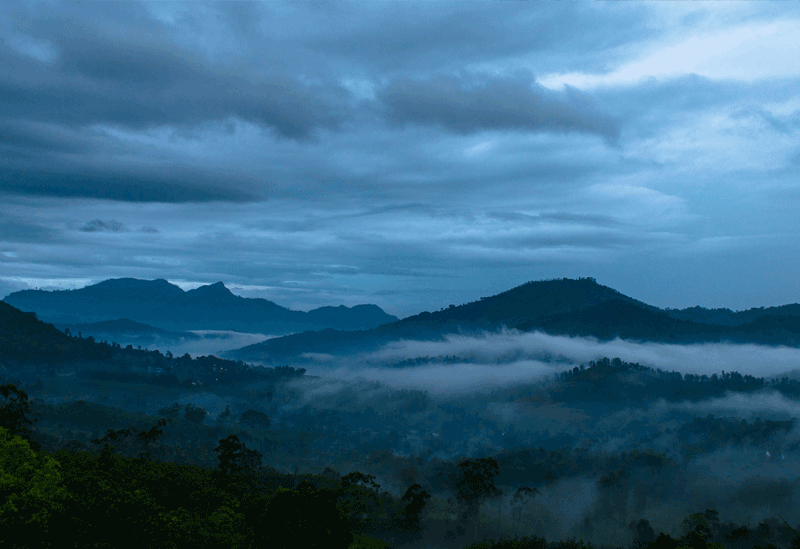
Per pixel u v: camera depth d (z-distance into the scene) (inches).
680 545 3887.8
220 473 4188.0
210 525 2078.0
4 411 2790.4
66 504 1461.6
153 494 2763.3
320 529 1611.7
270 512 1674.5
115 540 1467.8
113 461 3432.6
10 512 1312.7
